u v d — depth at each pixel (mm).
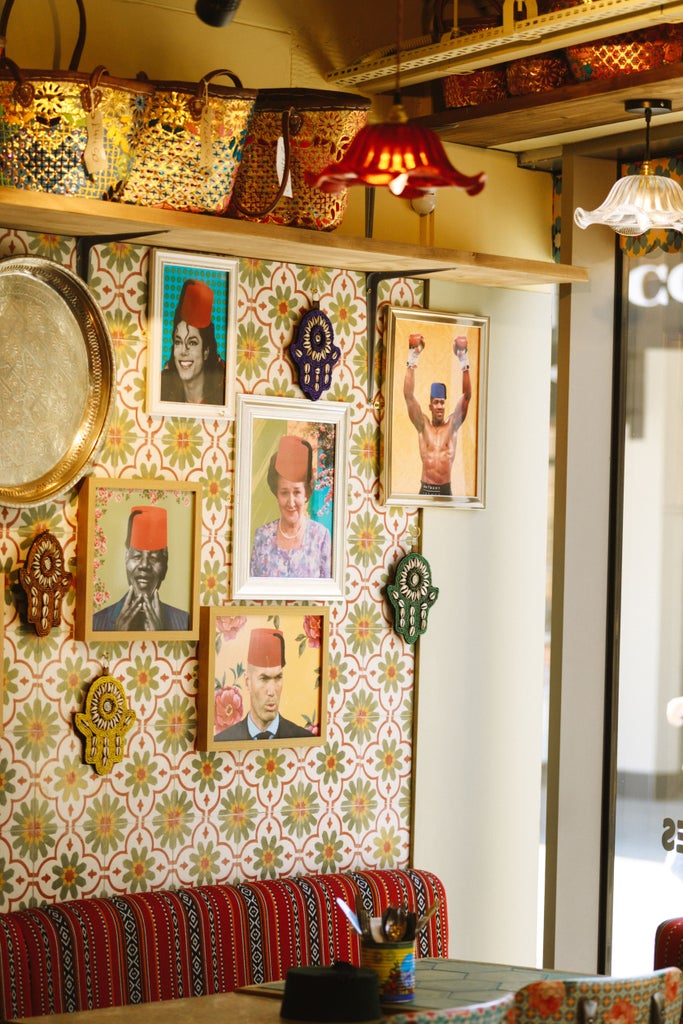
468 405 4434
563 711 4398
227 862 3951
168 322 3820
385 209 4309
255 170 3688
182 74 3881
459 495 4410
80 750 3688
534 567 4633
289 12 4105
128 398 3773
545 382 4668
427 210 4344
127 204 3439
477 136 4344
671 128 4164
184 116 3420
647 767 4418
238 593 3961
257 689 4000
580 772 4441
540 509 4648
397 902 4043
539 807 4613
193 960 3643
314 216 3729
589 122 4145
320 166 3664
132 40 3783
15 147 3287
